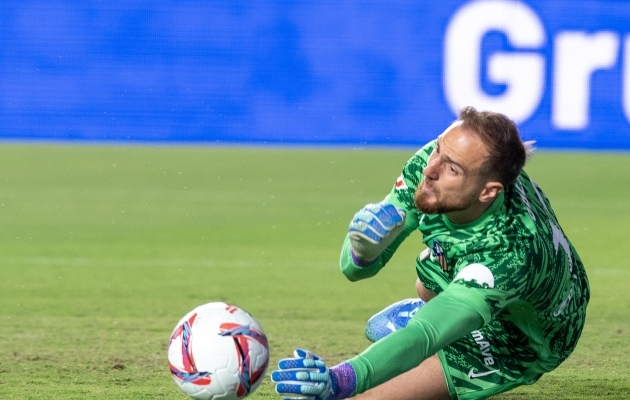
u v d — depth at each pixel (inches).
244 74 1988.2
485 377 440.1
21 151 1918.1
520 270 380.2
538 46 1909.4
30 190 1523.1
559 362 454.3
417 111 1978.3
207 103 2007.9
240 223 1254.3
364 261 425.1
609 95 1939.0
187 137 2043.6
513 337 437.7
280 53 1977.1
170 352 409.1
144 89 1996.8
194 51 1967.3
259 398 506.9
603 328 717.9
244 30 1963.6
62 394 505.4
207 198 1470.2
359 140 2016.5
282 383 335.9
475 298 371.2
